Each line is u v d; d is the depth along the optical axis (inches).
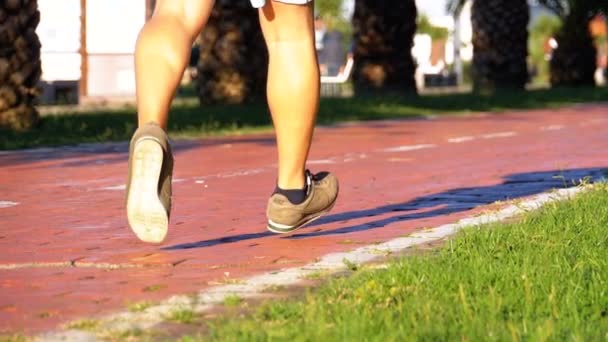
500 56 1678.2
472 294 242.4
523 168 567.8
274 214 309.3
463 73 2864.2
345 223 372.5
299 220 311.7
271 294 252.2
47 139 741.9
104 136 774.5
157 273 283.3
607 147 705.0
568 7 2012.8
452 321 217.8
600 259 276.1
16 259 306.3
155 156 258.1
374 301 234.7
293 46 294.2
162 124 265.9
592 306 234.4
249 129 864.9
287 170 306.3
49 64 1409.9
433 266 263.4
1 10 784.9
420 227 360.8
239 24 1104.2
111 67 1486.2
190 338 206.4
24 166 589.9
